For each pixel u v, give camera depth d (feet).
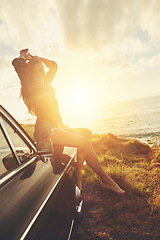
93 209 9.39
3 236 2.31
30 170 4.20
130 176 13.10
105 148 36.27
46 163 5.02
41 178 4.15
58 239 4.29
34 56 6.59
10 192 3.15
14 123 4.68
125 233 7.27
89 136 7.87
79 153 7.77
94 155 7.38
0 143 3.79
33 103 5.84
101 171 7.70
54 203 4.22
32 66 5.79
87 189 11.85
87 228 7.77
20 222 2.74
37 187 3.76
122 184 11.75
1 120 4.16
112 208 9.13
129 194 10.43
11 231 2.48
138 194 10.75
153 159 25.38
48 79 6.72
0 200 2.85
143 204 9.52
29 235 2.74
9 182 3.39
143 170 15.76
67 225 5.40
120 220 8.23
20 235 2.55
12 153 4.08
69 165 6.05
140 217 8.40
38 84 5.90
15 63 5.83
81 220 8.25
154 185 12.07
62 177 5.01
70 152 7.12
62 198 4.99
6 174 3.49
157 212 8.69
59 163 5.57
